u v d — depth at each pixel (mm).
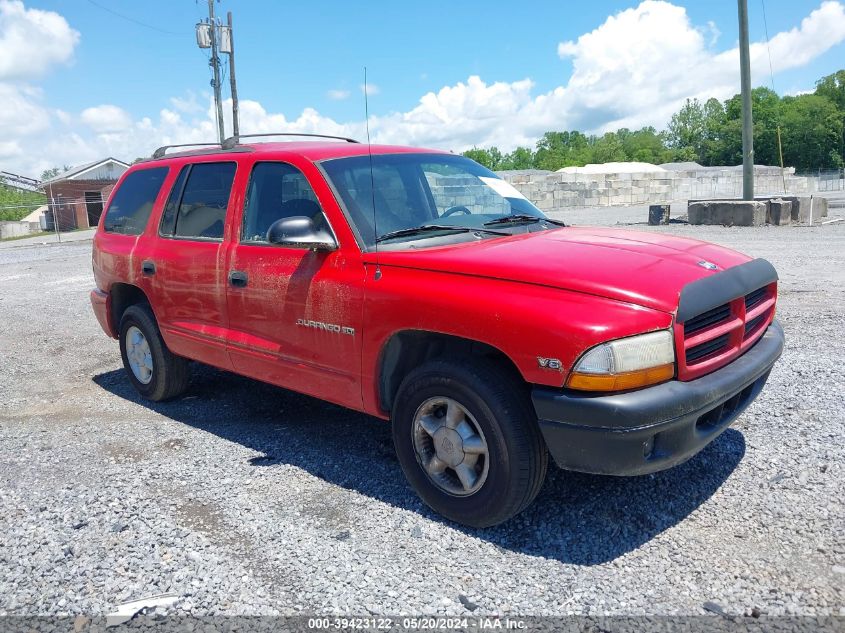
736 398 3555
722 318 3432
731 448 4211
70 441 4996
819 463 3941
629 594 2898
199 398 5879
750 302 3742
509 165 124250
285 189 4332
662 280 3186
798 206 18938
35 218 68062
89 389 6391
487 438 3281
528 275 3223
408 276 3566
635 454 2996
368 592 2990
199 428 5148
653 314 3016
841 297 8344
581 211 32031
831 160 90625
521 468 3219
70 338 8648
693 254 3619
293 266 4129
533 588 2975
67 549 3420
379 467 4285
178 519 3697
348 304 3795
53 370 7152
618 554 3199
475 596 2936
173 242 5133
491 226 4203
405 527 3537
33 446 4922
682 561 3109
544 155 126250
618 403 2920
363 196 4070
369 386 3807
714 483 3797
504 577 3064
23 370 7188
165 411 5598
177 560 3299
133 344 5852
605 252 3510
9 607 2996
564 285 3125
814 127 89062
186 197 5145
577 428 3012
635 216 25766
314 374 4117
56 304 11359
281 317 4219
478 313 3230
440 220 4227
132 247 5539
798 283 9406
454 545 3346
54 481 4273
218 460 4488
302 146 4570
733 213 18859
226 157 4855
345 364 3906
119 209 5977
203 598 2994
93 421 5441
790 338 6621
